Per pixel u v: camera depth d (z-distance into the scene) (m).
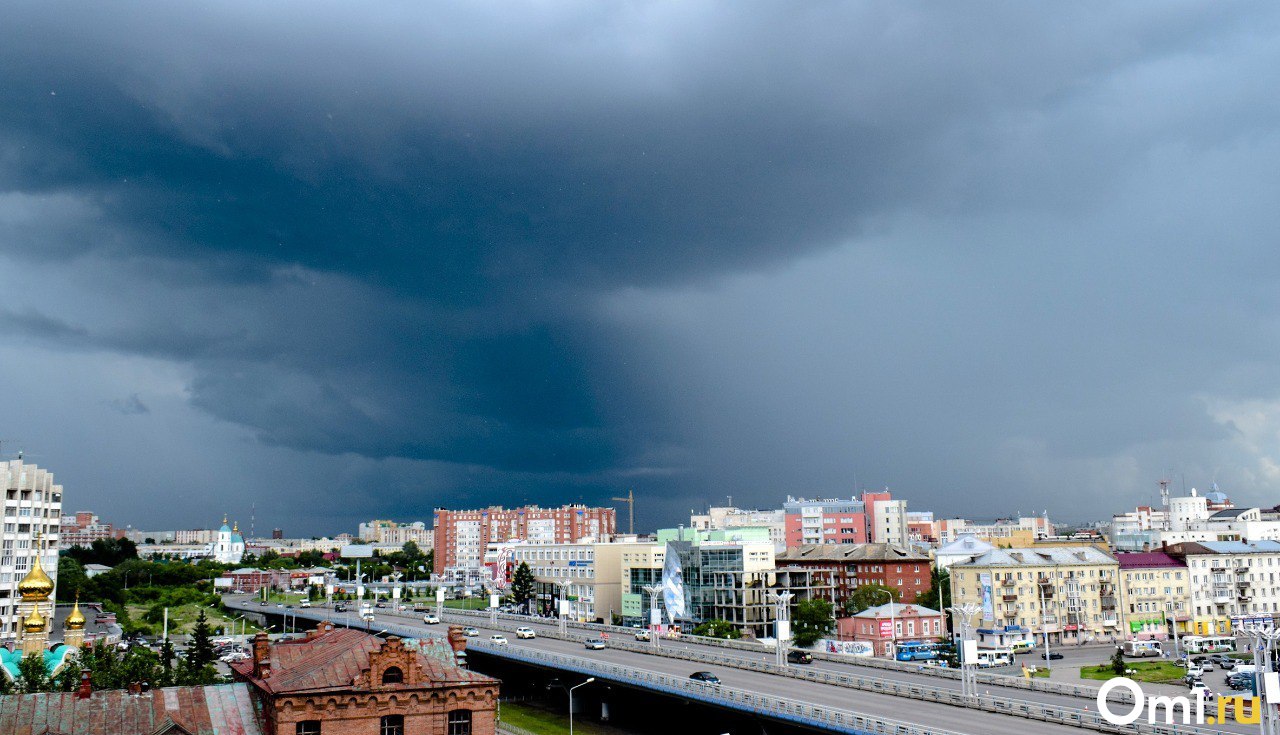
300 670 75.69
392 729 73.12
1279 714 90.19
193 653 166.38
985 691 130.75
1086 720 103.00
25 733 68.50
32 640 123.88
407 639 83.38
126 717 71.88
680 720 143.88
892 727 100.94
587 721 153.38
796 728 115.06
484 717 75.38
